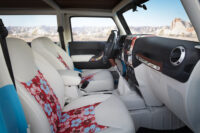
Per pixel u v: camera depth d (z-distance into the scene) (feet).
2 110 1.38
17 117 1.57
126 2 6.01
